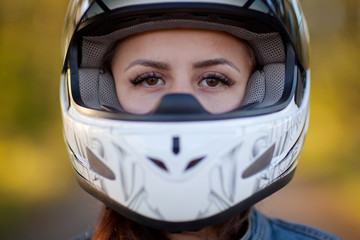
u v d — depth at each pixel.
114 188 1.02
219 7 1.04
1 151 5.20
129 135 0.97
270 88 1.17
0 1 5.67
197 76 1.10
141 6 1.05
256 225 1.23
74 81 1.19
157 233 1.12
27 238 3.52
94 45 1.19
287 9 1.16
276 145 1.06
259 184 1.05
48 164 5.24
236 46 1.12
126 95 1.13
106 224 1.14
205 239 1.13
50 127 5.72
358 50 6.47
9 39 5.72
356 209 4.14
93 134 1.03
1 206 4.01
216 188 0.97
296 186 4.83
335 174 5.15
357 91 6.35
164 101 0.96
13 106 5.56
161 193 0.96
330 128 6.25
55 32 5.95
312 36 6.74
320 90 6.54
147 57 1.08
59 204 4.30
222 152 0.96
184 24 1.07
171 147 0.94
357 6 6.48
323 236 1.30
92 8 1.12
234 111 1.00
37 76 5.77
